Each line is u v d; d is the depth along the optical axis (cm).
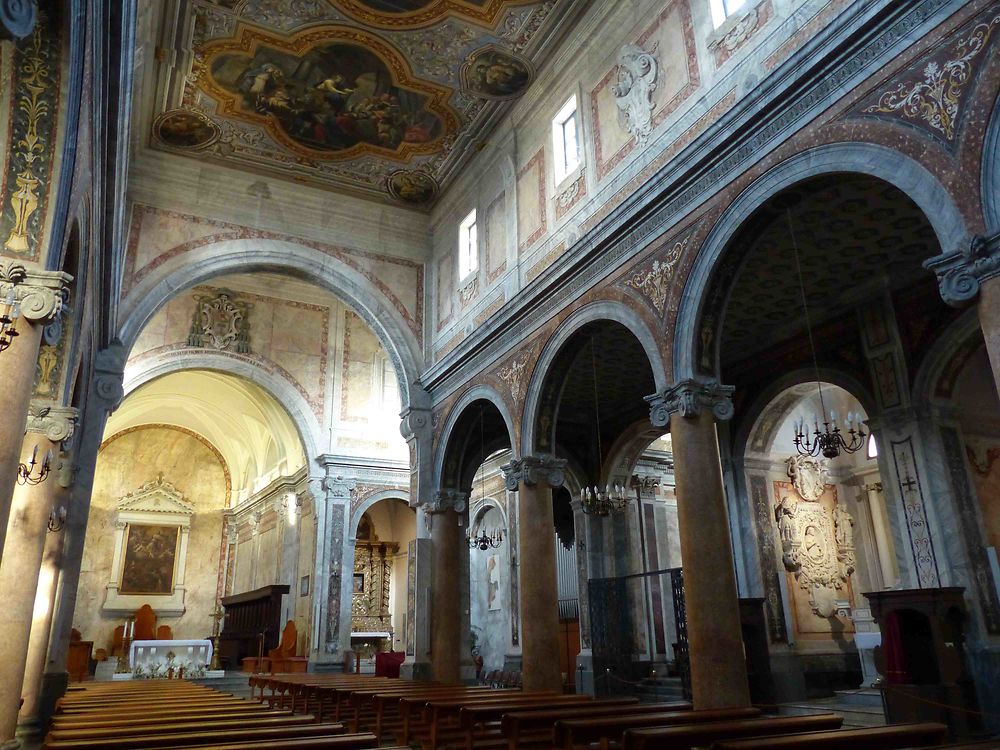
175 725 646
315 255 1727
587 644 1792
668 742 503
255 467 3003
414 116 1520
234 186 1689
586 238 1139
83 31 577
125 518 3036
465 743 867
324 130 1565
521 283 1384
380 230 1814
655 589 1858
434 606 1586
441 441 1650
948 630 995
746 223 877
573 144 1318
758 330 1354
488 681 1911
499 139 1541
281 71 1391
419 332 1789
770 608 1451
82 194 709
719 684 844
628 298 1059
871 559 1725
